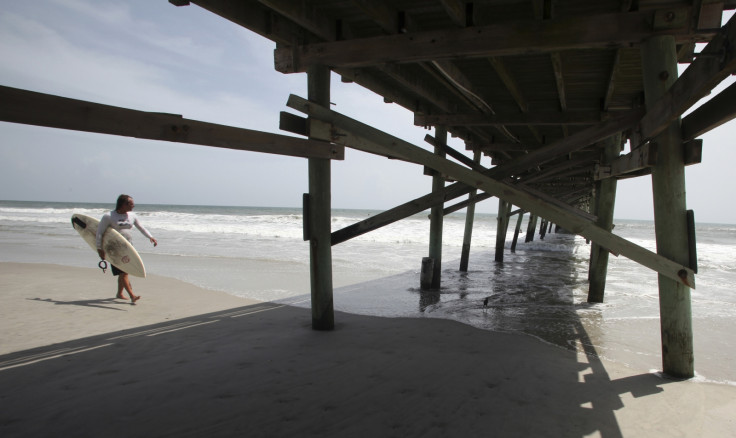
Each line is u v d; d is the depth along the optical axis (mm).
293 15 3094
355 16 3574
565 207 6180
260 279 7777
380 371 3152
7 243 13398
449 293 6738
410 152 3506
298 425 2346
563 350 3871
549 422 2436
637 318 5199
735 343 4266
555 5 3066
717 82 1707
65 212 37531
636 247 2943
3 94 1709
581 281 8180
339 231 4090
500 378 3082
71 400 2637
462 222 39594
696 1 2611
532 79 4789
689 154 2715
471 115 6066
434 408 2574
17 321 4613
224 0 2967
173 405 2570
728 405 2688
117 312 5105
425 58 3295
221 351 3588
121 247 5449
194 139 2512
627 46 2914
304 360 3363
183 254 11484
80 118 1962
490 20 3436
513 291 6996
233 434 2248
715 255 14039
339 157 3834
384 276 8305
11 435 2217
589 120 5629
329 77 3744
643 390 2900
